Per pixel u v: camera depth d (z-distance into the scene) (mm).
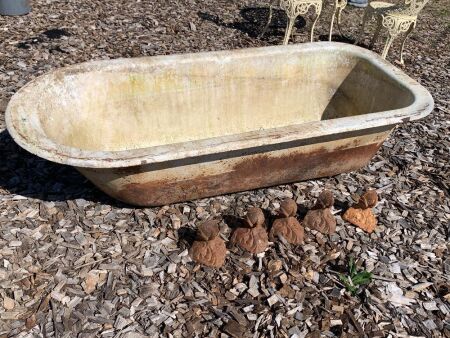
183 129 1633
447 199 1514
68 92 1388
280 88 1686
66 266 1187
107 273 1179
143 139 1590
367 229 1362
